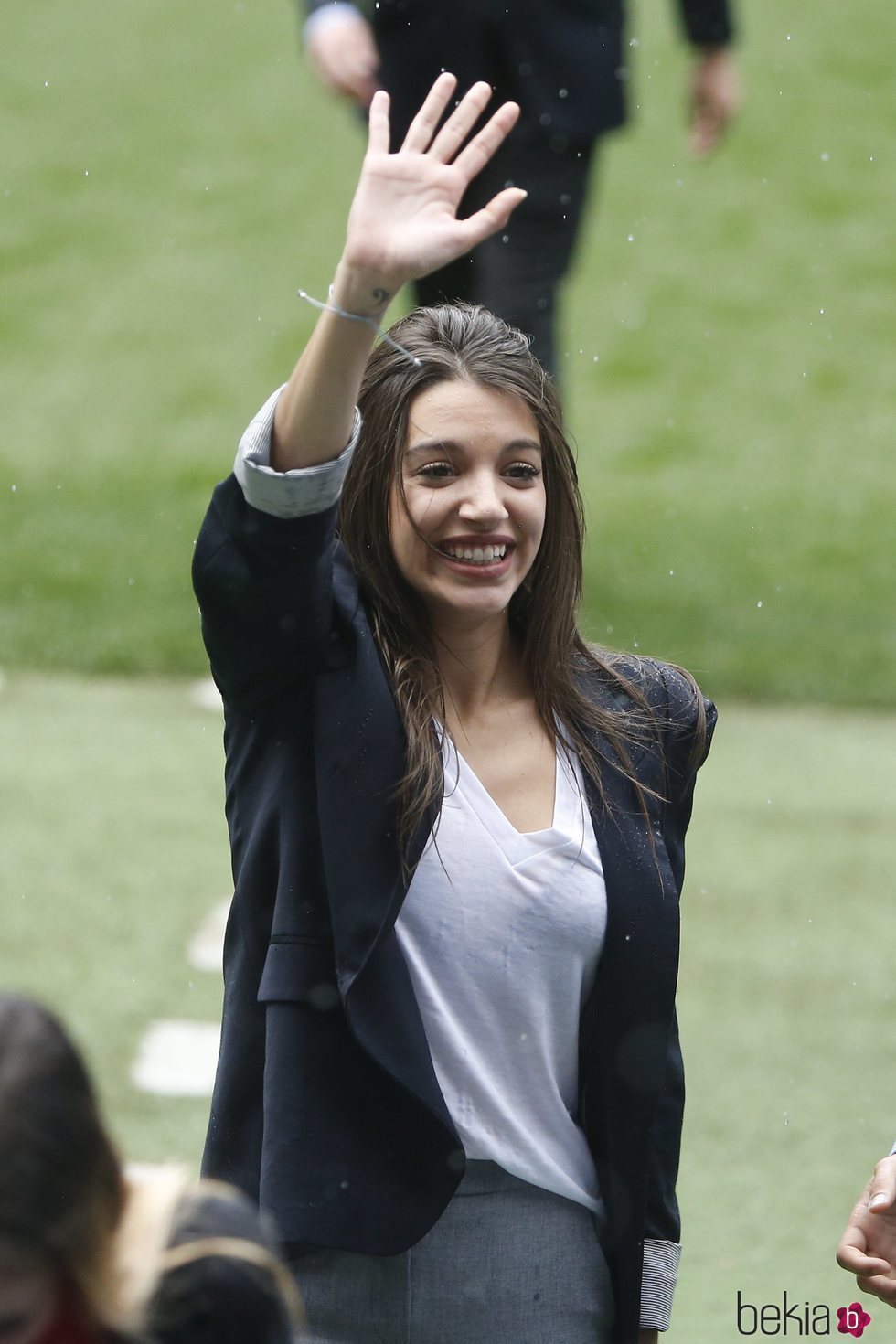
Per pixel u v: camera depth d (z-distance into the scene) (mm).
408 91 22922
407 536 9258
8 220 66375
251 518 8789
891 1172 10117
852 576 41656
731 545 43562
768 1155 17203
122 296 61188
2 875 23109
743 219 66938
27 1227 6055
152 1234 6465
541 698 9516
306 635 8984
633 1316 9312
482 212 8820
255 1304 6508
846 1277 15273
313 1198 8664
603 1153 9266
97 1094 6254
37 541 41375
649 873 9266
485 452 9234
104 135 73375
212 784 27234
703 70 29094
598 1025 9203
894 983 21016
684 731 9727
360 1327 8844
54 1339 6281
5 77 78312
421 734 9016
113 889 22812
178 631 35625
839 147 72000
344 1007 8727
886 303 61531
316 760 9016
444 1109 8695
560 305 24219
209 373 55906
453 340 9398
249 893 9219
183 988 20031
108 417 52375
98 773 27484
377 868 8859
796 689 34188
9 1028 6109
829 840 25656
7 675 33094
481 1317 8883
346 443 8883
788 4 83000
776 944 22047
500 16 22812
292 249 65375
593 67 23328
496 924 8984
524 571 9391
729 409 54062
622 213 67188
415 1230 8711
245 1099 9195
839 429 52812
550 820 9289
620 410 53875
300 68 79938
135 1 86875
